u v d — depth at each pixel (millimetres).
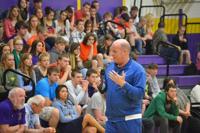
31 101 9445
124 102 7449
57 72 10633
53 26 14344
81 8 16219
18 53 11758
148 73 12648
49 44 13281
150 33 16359
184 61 16156
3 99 10211
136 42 15406
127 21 15656
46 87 10461
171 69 15344
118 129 7562
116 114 7555
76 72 10891
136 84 7402
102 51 14023
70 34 14422
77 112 10453
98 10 16875
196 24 18000
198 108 12484
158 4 17797
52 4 16188
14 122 8945
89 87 11273
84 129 10008
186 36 17641
